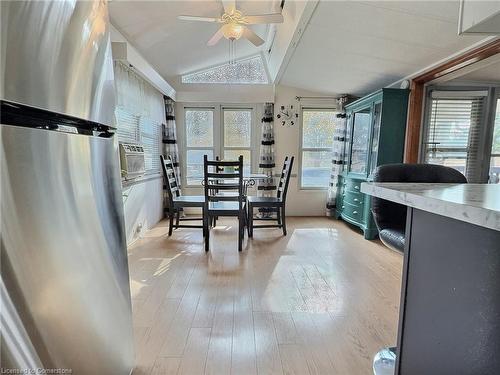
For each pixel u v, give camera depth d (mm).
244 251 3336
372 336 1794
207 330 1849
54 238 901
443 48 2797
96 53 1164
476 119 3795
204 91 5121
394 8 2342
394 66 3475
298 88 5129
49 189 883
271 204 3930
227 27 2783
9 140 739
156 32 3393
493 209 647
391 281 2566
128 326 1438
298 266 2895
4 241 724
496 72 3449
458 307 849
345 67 3826
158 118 4645
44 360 853
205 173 3279
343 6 2463
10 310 740
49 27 873
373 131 3980
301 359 1597
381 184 1245
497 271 721
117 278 1321
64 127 969
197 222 4832
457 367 856
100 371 1166
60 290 927
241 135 5273
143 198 4086
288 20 3184
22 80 772
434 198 835
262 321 1946
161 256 3164
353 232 4191
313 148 5293
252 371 1510
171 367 1532
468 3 1050
